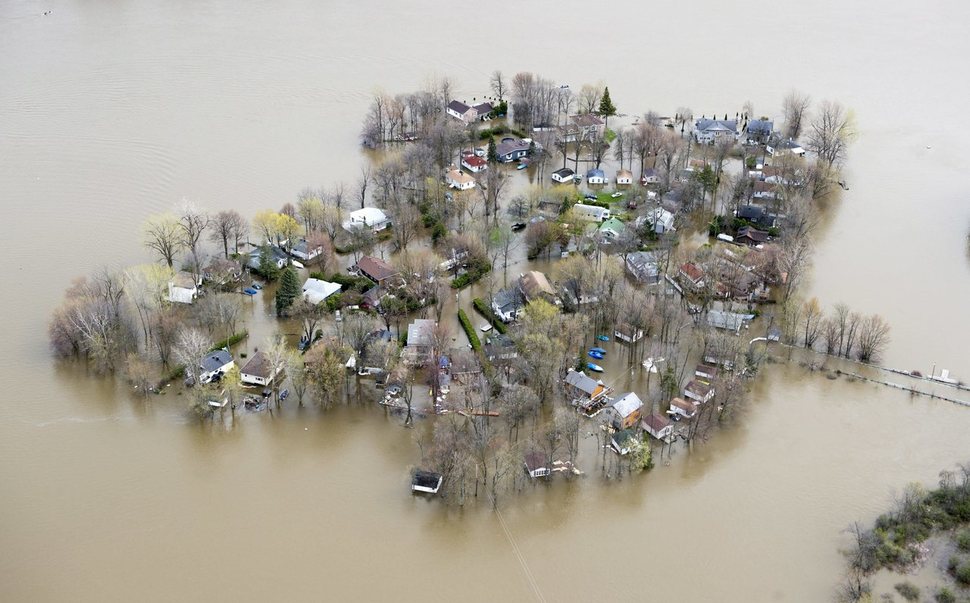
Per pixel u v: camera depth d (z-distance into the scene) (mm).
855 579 184125
